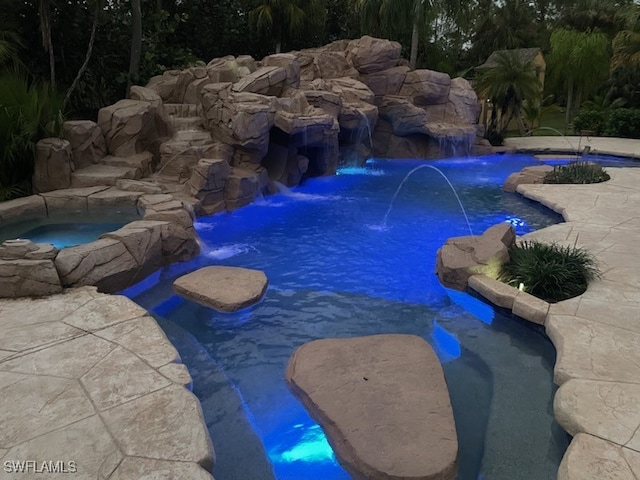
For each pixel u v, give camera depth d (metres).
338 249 8.98
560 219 10.69
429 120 20.53
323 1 24.12
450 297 6.99
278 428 4.19
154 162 12.47
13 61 12.64
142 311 5.41
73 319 5.19
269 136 13.62
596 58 28.30
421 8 22.31
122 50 17.08
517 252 7.30
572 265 6.76
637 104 28.47
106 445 3.37
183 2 21.19
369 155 19.44
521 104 24.62
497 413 4.43
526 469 3.74
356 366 4.77
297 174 14.12
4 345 4.64
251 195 11.83
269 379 4.93
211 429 4.20
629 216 9.95
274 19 22.64
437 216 11.24
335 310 6.55
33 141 9.98
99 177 10.16
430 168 17.92
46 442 3.39
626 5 36.19
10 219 8.47
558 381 4.57
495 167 18.14
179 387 4.04
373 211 11.62
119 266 6.66
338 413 4.05
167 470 3.16
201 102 13.70
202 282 6.84
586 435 3.68
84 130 10.97
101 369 4.27
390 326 6.14
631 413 3.92
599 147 20.83
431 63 27.59
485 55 43.19
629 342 5.05
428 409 4.11
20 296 5.74
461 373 5.12
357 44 20.81
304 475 3.69
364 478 3.52
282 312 6.46
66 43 14.83
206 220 10.46
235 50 23.64
